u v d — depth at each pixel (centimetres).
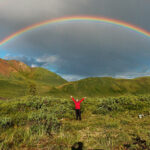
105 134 589
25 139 522
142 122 786
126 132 607
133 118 918
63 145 485
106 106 1274
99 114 1101
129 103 1411
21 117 815
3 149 446
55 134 594
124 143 489
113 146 467
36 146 478
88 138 545
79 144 489
